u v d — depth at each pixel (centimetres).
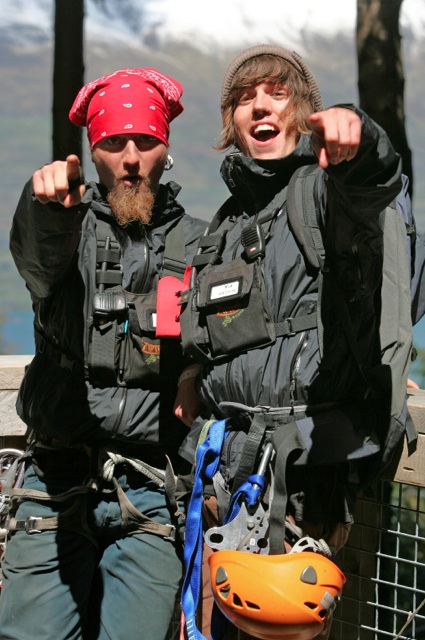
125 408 304
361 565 339
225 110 313
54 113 722
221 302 277
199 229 324
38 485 311
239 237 290
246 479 268
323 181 265
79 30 722
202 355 283
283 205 281
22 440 382
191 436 295
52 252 276
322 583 255
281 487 260
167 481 303
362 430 268
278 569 254
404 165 691
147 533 309
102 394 305
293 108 300
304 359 268
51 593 299
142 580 306
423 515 437
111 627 304
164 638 307
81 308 304
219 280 279
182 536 312
